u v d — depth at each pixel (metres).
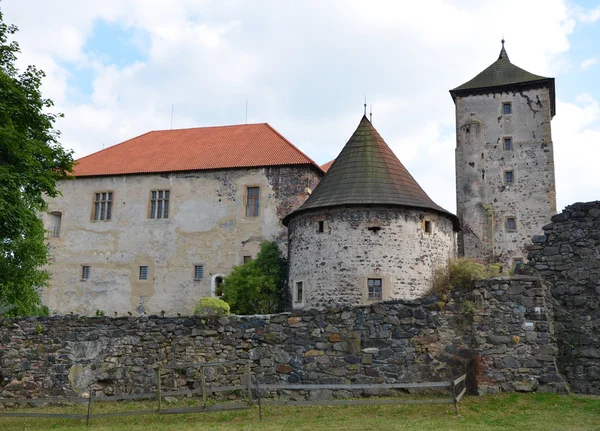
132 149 44.19
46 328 17.84
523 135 48.44
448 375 14.80
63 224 42.12
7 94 22.67
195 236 39.59
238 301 33.44
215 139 43.34
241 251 38.50
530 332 14.38
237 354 16.20
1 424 14.66
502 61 51.38
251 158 39.91
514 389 14.12
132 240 40.69
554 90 50.41
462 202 48.34
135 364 16.95
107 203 41.88
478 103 49.81
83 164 43.34
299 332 15.93
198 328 16.66
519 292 14.66
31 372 17.59
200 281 38.91
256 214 39.00
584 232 15.88
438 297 15.35
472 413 12.87
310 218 28.38
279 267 34.59
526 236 46.69
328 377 15.46
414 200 27.95
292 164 38.50
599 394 14.76
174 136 44.91
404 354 15.17
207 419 13.73
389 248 27.14
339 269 27.16
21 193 22.52
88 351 17.38
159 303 39.34
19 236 22.73
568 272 15.84
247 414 13.89
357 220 27.42
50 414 14.77
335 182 28.58
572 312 15.54
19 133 22.19
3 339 17.97
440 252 28.34
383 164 28.86
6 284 28.33
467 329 14.93
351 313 15.71
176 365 15.41
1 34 23.88
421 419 12.54
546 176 47.38
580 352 15.22
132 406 15.92
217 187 39.84
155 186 41.03
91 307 40.47
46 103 24.48
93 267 41.00
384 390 15.05
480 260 46.91
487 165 48.53
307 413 13.72
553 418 12.18
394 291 26.77
